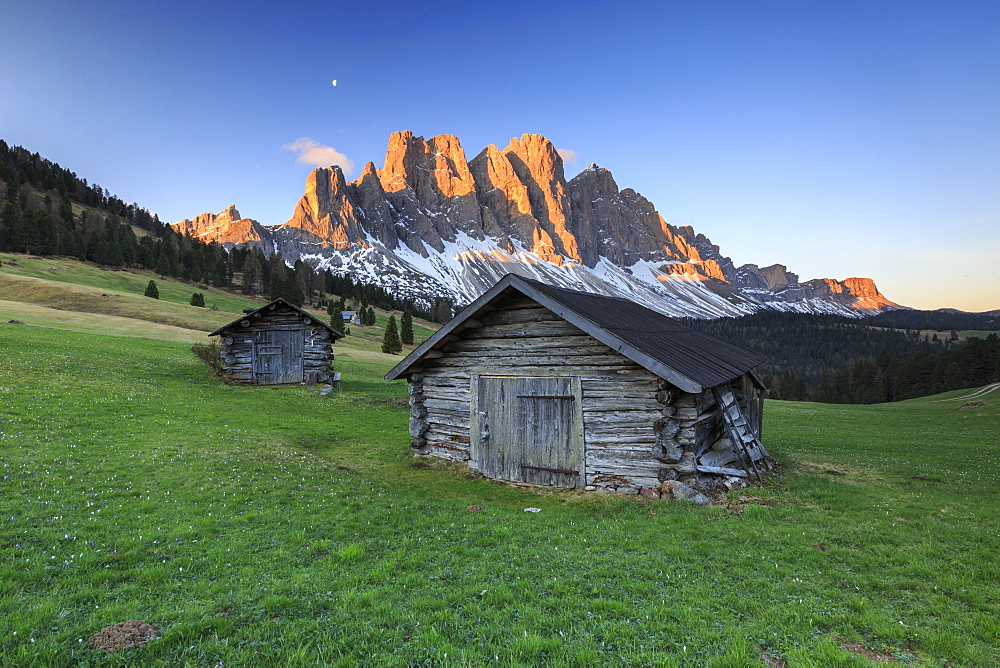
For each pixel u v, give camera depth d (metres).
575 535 10.20
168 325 66.50
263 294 166.50
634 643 5.90
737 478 14.41
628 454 13.66
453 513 11.93
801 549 9.34
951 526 10.73
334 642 5.78
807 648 5.89
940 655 5.89
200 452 15.71
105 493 11.50
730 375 14.94
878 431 30.20
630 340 13.12
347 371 48.66
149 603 6.62
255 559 8.41
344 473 15.60
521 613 6.65
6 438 14.84
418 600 6.92
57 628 5.79
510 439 15.70
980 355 108.38
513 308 16.03
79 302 76.69
